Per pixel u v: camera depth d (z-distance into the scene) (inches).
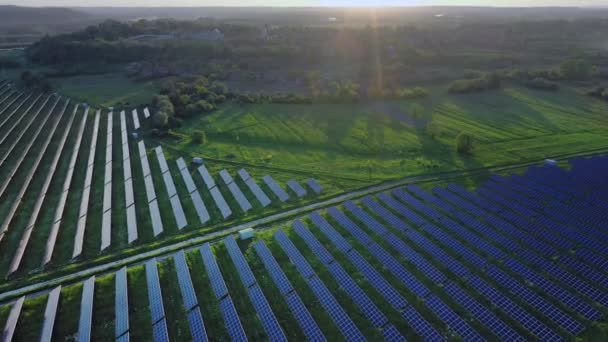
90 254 1800.0
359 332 1307.8
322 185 2445.9
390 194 2306.8
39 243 1873.8
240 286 1565.0
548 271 1588.3
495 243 1807.3
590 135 3193.9
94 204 2255.2
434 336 1285.7
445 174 2561.5
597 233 1839.3
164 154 3002.0
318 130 3467.0
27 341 1307.8
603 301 1411.2
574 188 2240.4
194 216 2123.5
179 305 1466.5
